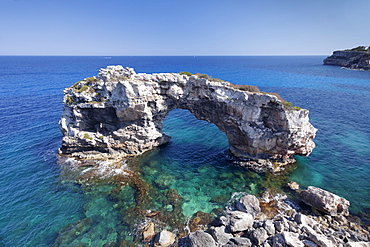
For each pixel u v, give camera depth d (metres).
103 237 22.53
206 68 198.25
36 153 40.12
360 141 45.34
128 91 35.34
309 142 36.72
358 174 33.88
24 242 21.91
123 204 27.42
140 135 39.72
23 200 28.06
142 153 40.88
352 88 99.06
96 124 40.09
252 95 34.34
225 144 45.31
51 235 22.80
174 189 30.41
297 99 79.31
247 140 37.28
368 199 28.23
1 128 51.69
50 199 28.33
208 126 56.00
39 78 132.25
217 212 26.09
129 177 33.09
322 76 137.00
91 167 35.84
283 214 25.41
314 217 24.78
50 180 32.28
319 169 35.41
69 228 23.69
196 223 24.25
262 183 31.84
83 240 22.16
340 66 199.62
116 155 39.38
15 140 45.50
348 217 24.95
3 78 130.50
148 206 27.00
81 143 38.41
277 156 36.66
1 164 36.16
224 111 37.88
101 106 36.97
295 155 39.88
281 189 30.42
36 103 74.19
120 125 39.16
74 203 27.67
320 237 20.09
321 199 25.27
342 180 32.44
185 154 41.03
